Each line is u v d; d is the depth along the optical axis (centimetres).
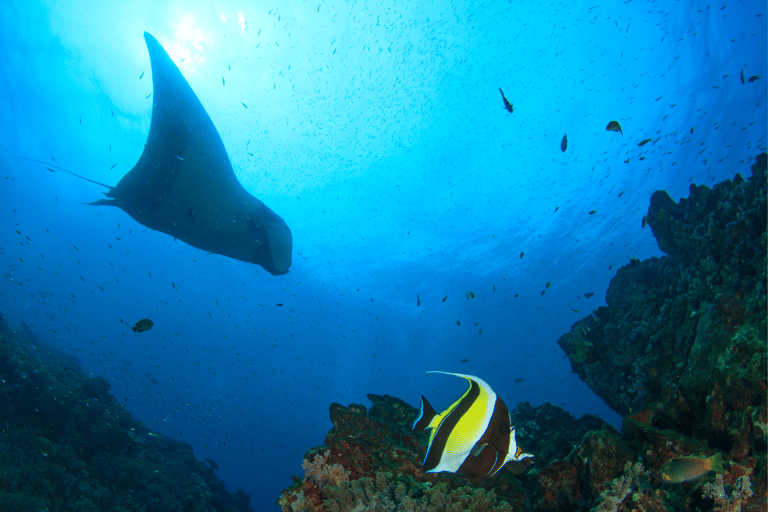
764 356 251
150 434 1120
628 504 226
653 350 484
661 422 328
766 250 359
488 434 123
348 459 284
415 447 325
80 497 635
